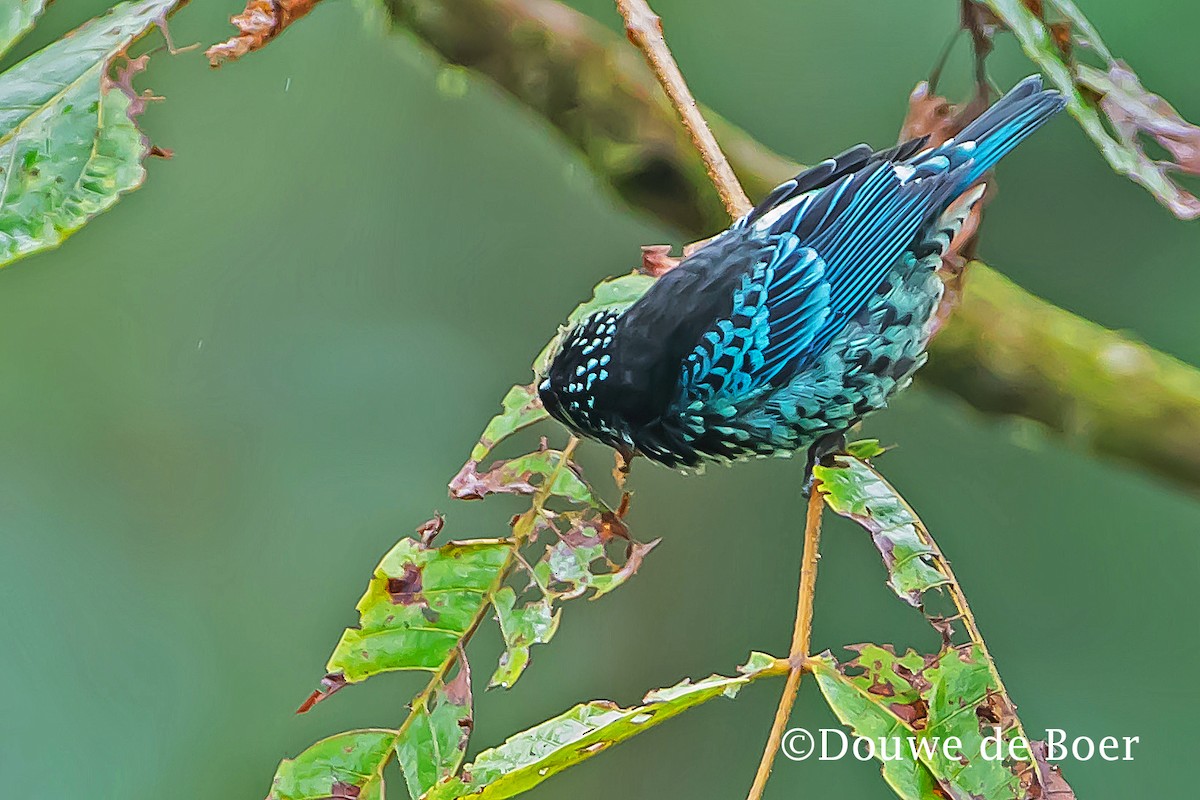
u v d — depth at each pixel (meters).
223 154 11.73
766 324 7.34
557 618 6.37
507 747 5.22
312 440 11.77
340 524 11.69
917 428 11.30
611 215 12.04
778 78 10.75
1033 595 11.02
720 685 5.28
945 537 11.12
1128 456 8.09
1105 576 11.02
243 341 11.88
